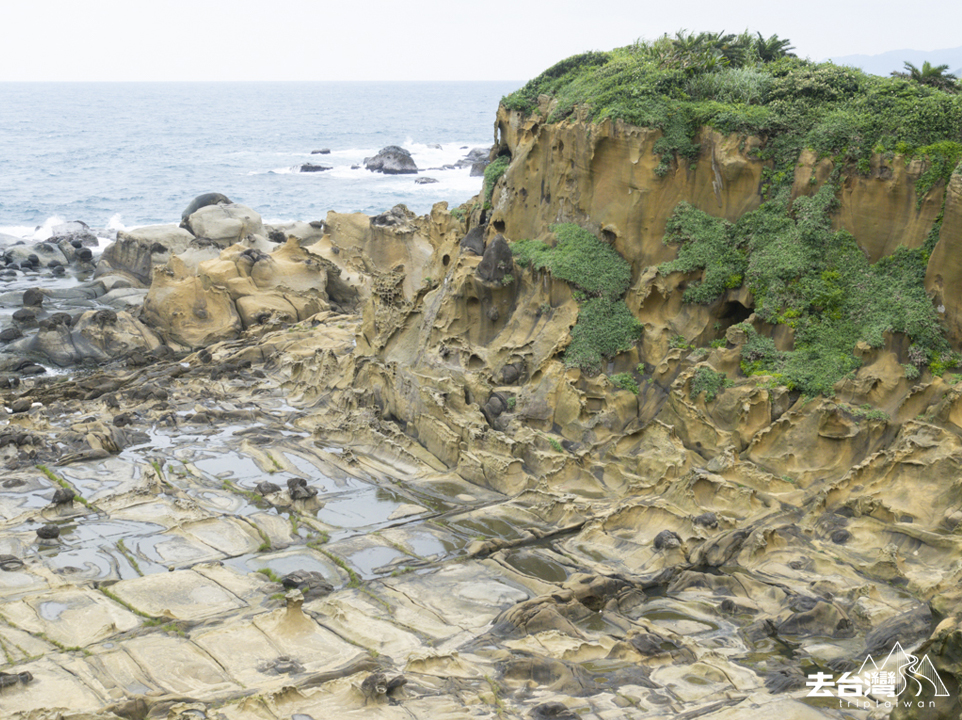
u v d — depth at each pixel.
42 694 14.23
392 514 21.31
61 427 27.00
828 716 13.39
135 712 13.77
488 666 15.09
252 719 13.52
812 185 23.05
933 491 18.77
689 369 23.00
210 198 58.56
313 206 92.88
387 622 16.59
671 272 24.52
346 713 13.73
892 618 15.95
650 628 16.33
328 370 29.86
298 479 21.89
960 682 10.77
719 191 24.58
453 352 26.58
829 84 24.08
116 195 99.56
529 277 26.12
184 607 17.05
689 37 27.06
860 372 21.25
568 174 26.62
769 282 23.03
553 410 24.05
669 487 20.97
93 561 18.86
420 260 45.47
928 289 21.25
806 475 20.50
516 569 18.61
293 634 16.03
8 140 167.38
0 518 20.89
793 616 16.20
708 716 13.42
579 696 14.16
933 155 21.31
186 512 21.11
